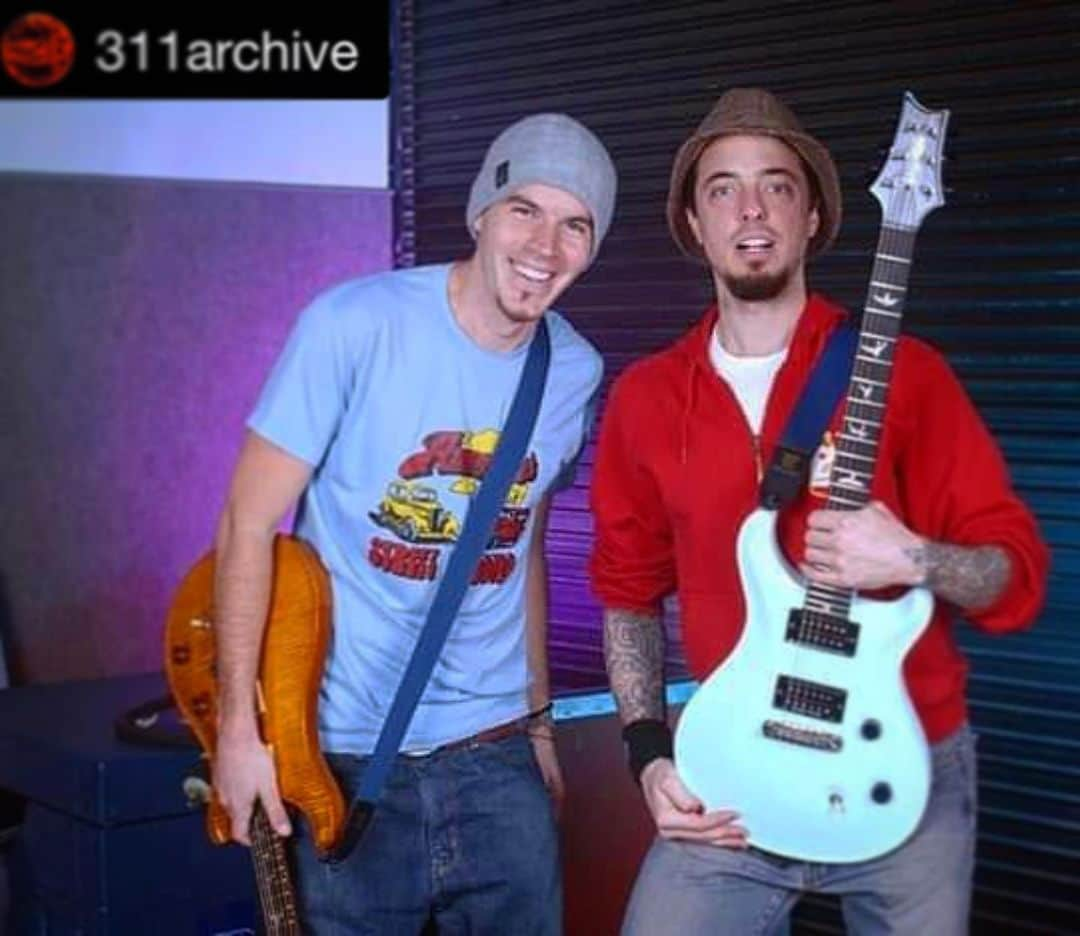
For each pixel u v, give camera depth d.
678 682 4.02
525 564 3.16
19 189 4.38
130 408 4.57
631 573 3.03
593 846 3.88
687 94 4.66
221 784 2.97
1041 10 4.02
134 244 4.56
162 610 4.64
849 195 4.35
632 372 3.00
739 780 2.76
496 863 3.11
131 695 3.83
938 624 2.80
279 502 2.95
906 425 2.78
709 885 2.84
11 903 3.62
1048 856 4.12
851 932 2.90
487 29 5.10
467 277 2.99
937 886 2.76
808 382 2.80
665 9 4.70
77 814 3.34
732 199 2.80
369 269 5.04
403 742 3.04
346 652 3.03
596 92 4.86
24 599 4.42
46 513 4.45
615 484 3.02
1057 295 4.05
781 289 2.82
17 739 3.51
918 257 4.25
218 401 4.71
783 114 2.82
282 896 2.96
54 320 4.44
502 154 2.96
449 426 2.99
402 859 3.05
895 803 2.71
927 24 4.20
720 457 2.84
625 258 4.81
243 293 4.75
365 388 2.94
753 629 2.76
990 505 2.73
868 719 2.71
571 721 3.84
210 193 4.68
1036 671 4.12
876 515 2.64
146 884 3.34
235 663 2.93
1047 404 4.08
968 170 4.16
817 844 2.75
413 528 3.00
